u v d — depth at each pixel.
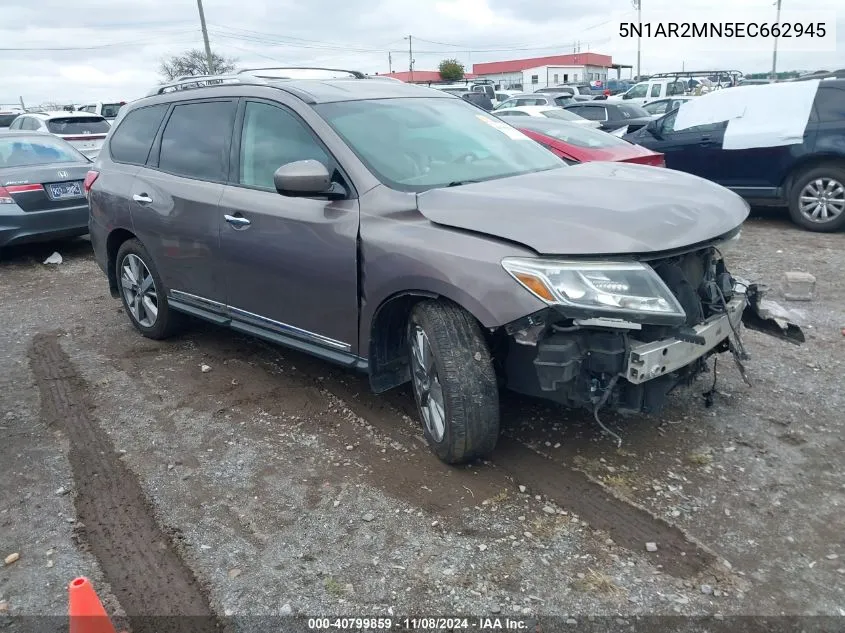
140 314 5.62
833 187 8.40
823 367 4.57
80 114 16.47
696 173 9.37
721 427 3.86
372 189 3.64
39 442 4.04
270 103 4.26
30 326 6.19
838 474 3.39
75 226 8.62
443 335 3.27
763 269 6.94
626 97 25.44
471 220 3.23
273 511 3.28
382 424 4.05
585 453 3.63
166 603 2.73
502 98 30.30
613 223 3.07
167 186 4.87
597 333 3.08
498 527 3.08
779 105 8.72
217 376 4.86
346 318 3.79
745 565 2.82
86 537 3.16
